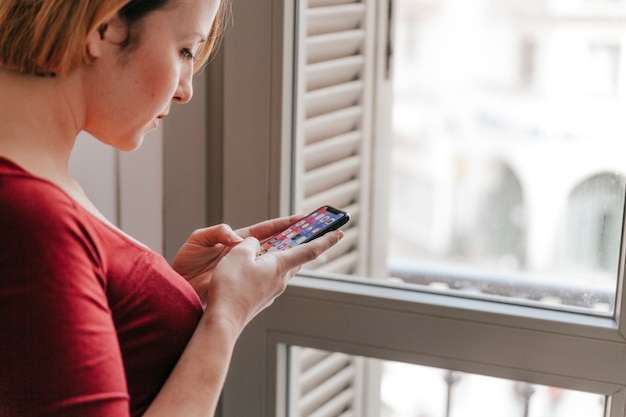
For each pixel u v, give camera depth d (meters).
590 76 2.38
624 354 1.13
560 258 2.32
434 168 2.97
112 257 0.74
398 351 1.24
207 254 1.00
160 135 1.32
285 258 0.88
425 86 2.94
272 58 1.25
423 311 1.21
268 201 1.29
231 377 1.34
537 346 1.17
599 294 1.56
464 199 2.94
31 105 0.74
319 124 2.09
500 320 1.18
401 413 2.29
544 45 2.60
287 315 1.29
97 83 0.76
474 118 2.89
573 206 2.28
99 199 1.38
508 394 2.01
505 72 2.79
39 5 0.71
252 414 1.34
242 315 0.82
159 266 0.79
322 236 0.95
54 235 0.68
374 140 2.39
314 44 2.00
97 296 0.69
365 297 1.24
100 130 0.79
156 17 0.76
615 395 1.15
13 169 0.70
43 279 0.66
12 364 0.66
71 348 0.66
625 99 1.94
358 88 2.24
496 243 2.87
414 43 2.91
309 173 2.08
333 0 2.05
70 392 0.66
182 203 1.33
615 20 2.36
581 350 1.15
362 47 2.22
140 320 0.76
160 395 0.74
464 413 2.10
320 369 1.93
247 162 1.29
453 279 2.85
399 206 3.06
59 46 0.72
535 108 2.71
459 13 2.81
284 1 1.23
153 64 0.77
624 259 1.12
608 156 2.29
